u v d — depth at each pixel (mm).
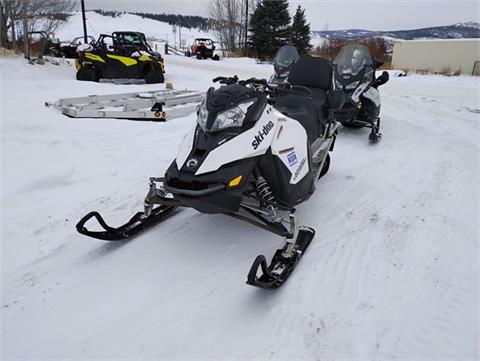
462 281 2889
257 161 3066
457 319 2520
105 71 13117
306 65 4652
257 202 3230
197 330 2428
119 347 2314
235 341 2340
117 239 3344
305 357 2211
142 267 3064
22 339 2391
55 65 14828
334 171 5152
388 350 2268
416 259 3146
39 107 7633
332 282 2850
